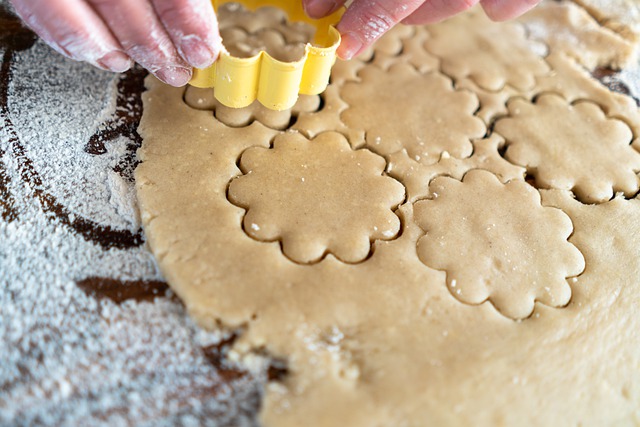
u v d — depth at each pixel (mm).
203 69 241
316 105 277
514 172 268
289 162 256
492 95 294
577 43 321
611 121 289
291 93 246
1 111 262
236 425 212
